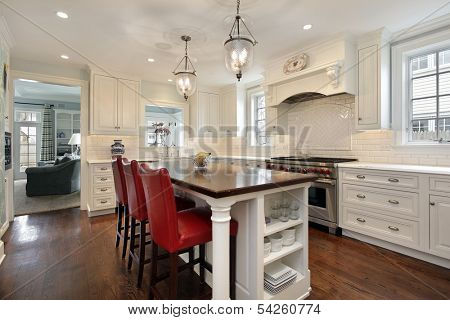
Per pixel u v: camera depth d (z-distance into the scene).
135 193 1.84
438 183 2.01
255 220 1.43
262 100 4.63
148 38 2.77
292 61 3.22
